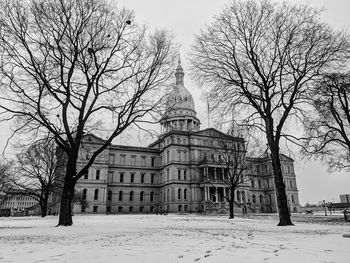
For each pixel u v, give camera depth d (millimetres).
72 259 6152
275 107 22641
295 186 102625
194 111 103812
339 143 29891
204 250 7336
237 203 78375
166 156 89625
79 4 20062
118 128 21703
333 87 25609
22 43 18969
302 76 21469
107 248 7773
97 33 20484
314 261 5688
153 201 92125
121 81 21875
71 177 19906
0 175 49156
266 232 13547
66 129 20188
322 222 24375
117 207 87375
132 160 93250
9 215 80625
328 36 20953
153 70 21953
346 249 7293
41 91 19438
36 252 7164
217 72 23375
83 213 77812
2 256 6582
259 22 22422
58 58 19828
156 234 12289
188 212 82438
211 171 85562
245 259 6004
